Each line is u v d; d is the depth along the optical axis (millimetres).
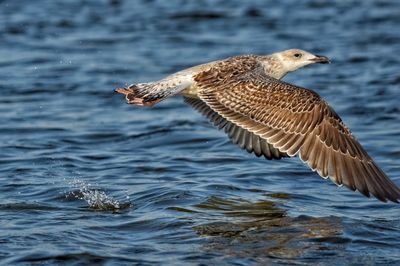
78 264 10477
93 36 25797
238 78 10773
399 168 14664
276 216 12156
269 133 10195
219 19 27766
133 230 11633
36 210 12477
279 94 10312
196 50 24406
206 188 13367
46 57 23578
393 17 27641
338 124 10188
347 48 24406
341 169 10023
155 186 13508
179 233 11484
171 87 10781
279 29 26594
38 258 10609
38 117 18375
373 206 12602
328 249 10977
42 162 15156
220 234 11453
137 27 26844
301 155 10039
